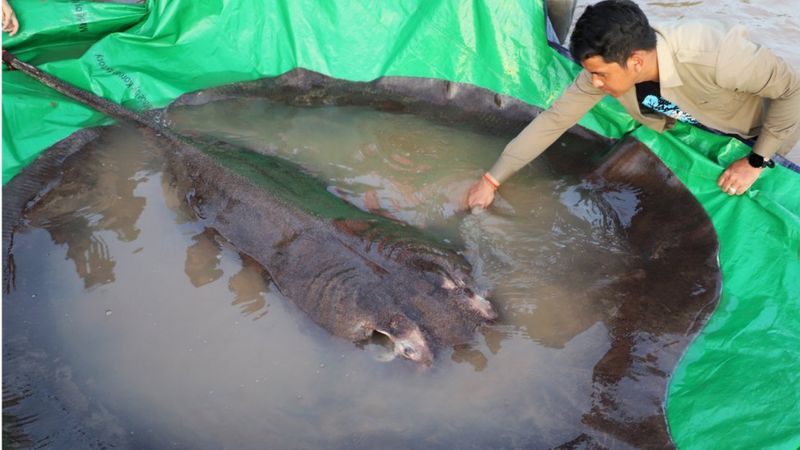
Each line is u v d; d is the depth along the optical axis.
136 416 2.86
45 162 4.07
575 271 3.57
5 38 4.62
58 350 3.12
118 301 3.38
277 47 5.00
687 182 4.02
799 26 6.28
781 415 2.74
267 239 3.61
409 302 3.18
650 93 3.87
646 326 3.26
